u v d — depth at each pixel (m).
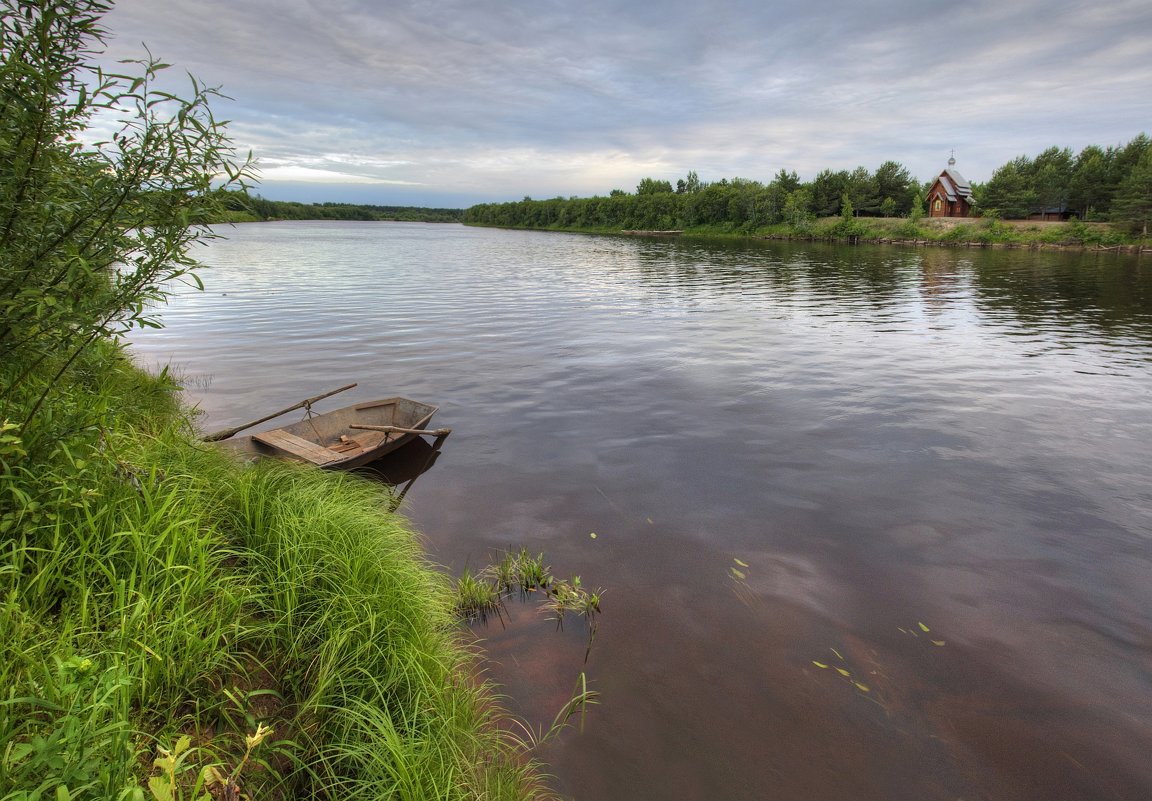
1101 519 7.52
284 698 3.65
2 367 3.45
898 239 73.06
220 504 4.92
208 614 3.66
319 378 13.98
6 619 2.85
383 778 3.21
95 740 2.49
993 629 5.56
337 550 4.74
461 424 11.00
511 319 22.12
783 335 19.23
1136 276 34.94
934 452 9.63
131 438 4.75
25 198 3.15
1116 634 5.49
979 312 23.56
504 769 3.84
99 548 3.59
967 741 4.38
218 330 19.55
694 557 6.68
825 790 3.99
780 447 9.88
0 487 3.26
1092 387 13.23
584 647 5.22
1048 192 69.00
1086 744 4.37
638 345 17.75
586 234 121.38
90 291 3.45
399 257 53.31
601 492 8.27
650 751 4.23
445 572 6.32
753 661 5.12
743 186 103.75
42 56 2.99
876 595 6.04
